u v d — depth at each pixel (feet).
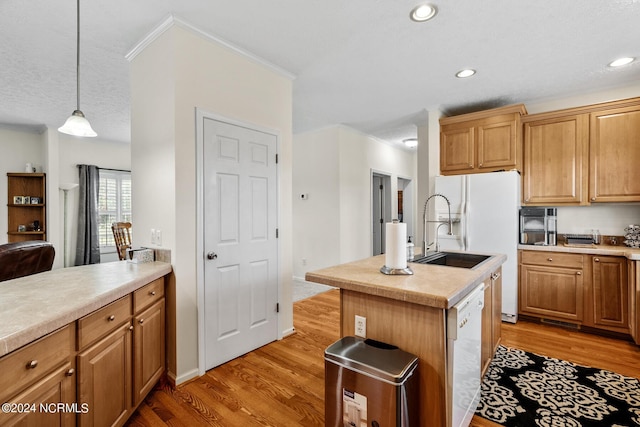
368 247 17.78
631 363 7.95
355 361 4.49
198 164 7.33
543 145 11.18
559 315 10.30
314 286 16.21
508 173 10.60
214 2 6.42
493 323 7.55
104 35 7.55
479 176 11.07
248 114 8.54
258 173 8.82
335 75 9.96
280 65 9.22
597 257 9.71
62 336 4.01
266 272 9.09
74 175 18.35
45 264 7.82
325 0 6.40
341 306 5.62
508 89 11.01
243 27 7.32
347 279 5.35
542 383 7.04
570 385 6.95
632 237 10.11
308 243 17.15
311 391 6.82
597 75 9.86
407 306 4.85
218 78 7.79
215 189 7.73
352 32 7.57
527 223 11.14
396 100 12.17
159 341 6.77
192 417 5.97
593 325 9.78
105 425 4.85
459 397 4.78
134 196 8.22
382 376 4.21
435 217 11.84
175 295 6.97
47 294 4.72
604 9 6.64
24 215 16.49
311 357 8.37
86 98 11.98
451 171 12.37
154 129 7.45
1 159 16.05
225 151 7.97
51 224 16.25
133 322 5.75
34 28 7.25
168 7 6.55
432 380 4.61
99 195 19.36
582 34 7.59
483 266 6.45
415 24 7.25
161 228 7.30
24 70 9.55
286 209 9.72
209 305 7.63
